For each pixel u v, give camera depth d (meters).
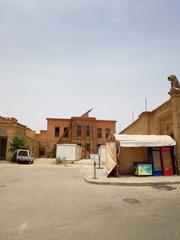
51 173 18.11
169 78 16.95
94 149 47.75
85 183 12.61
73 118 48.38
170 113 17.75
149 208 6.98
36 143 45.66
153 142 15.64
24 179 13.89
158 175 15.61
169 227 5.18
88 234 4.70
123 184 12.07
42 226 5.20
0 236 4.55
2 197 8.35
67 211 6.54
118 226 5.24
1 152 33.25
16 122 33.91
